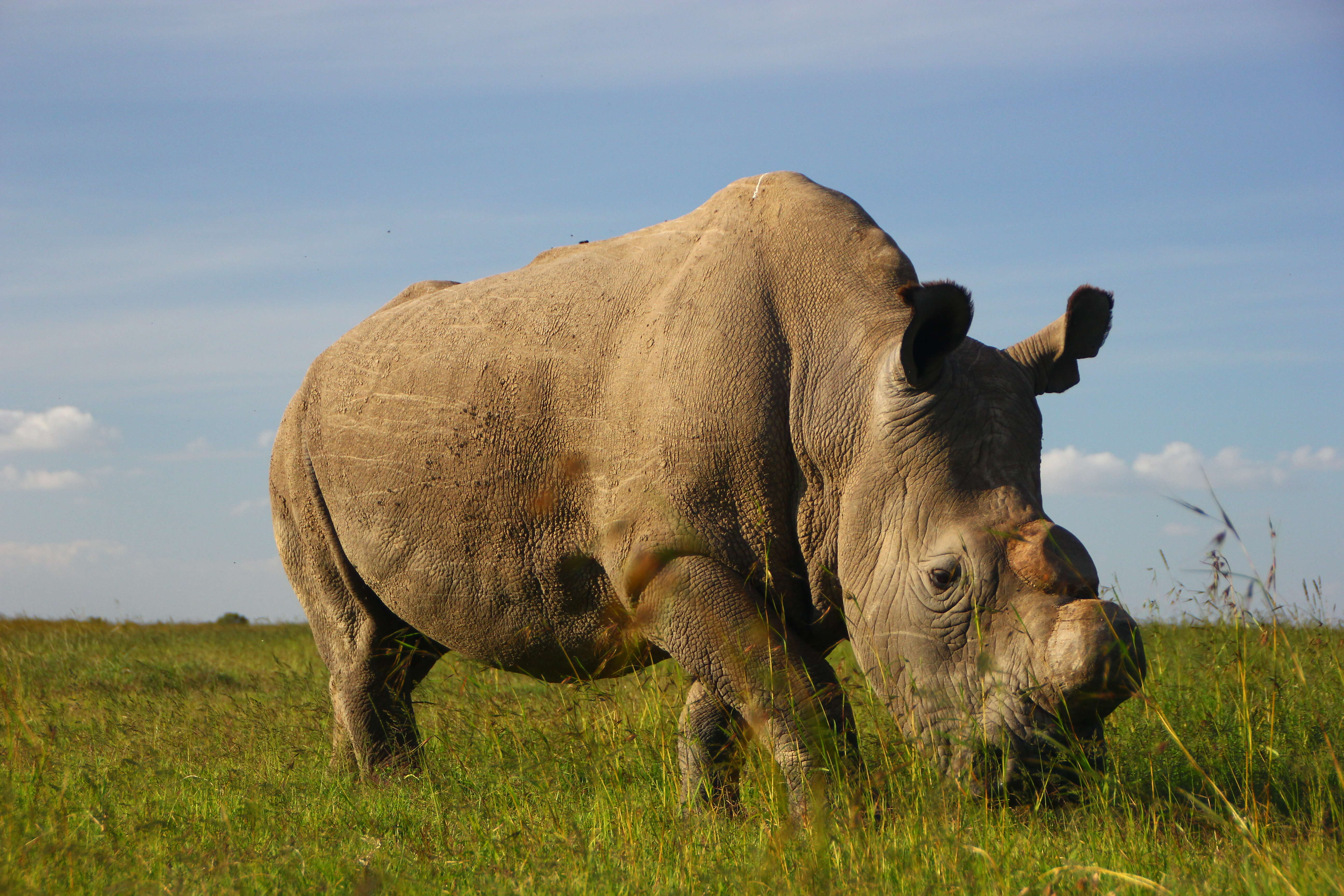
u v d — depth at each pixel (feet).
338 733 61.77
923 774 38.42
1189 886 29.81
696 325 46.47
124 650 133.08
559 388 49.67
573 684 54.95
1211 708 49.62
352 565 60.29
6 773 45.32
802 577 44.93
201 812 43.37
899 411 41.52
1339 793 39.09
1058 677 35.58
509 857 34.81
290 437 62.85
